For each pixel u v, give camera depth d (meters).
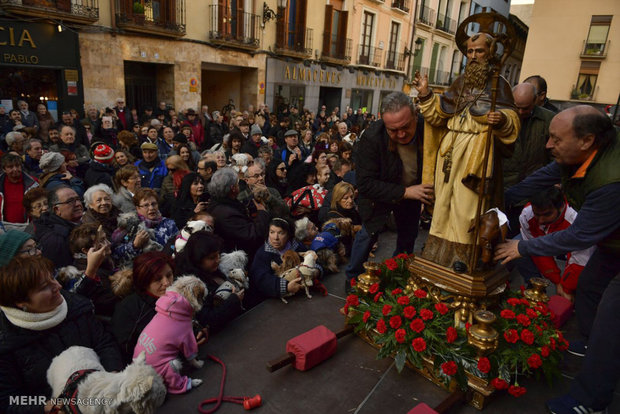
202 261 2.88
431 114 2.33
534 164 3.51
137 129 9.32
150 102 13.43
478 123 2.12
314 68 18.66
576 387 2.17
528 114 3.44
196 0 13.13
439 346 2.29
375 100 23.19
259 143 8.24
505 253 2.20
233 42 14.29
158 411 2.14
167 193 5.06
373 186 2.73
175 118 11.34
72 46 10.32
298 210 4.79
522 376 2.43
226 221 3.54
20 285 1.94
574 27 22.41
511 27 1.96
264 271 3.33
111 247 3.31
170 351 2.26
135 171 4.27
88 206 3.51
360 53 21.08
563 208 3.17
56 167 4.60
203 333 2.65
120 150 6.20
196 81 13.64
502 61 2.03
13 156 4.33
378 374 2.47
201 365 2.47
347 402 2.25
